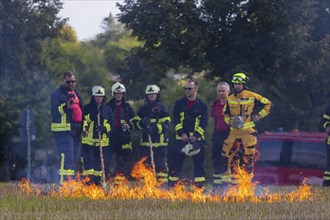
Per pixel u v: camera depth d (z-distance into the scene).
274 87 86.12
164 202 29.03
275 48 77.94
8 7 84.31
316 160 58.16
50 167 78.81
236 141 37.62
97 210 26.84
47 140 83.50
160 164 40.16
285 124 90.88
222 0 76.69
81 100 37.75
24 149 80.88
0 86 85.38
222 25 78.50
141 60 82.44
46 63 89.56
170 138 67.94
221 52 79.44
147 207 27.91
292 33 76.44
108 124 38.53
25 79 86.62
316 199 31.39
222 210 26.44
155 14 77.06
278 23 76.94
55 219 23.78
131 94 84.88
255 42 78.00
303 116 89.75
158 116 40.22
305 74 80.50
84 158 38.41
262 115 37.50
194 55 76.88
